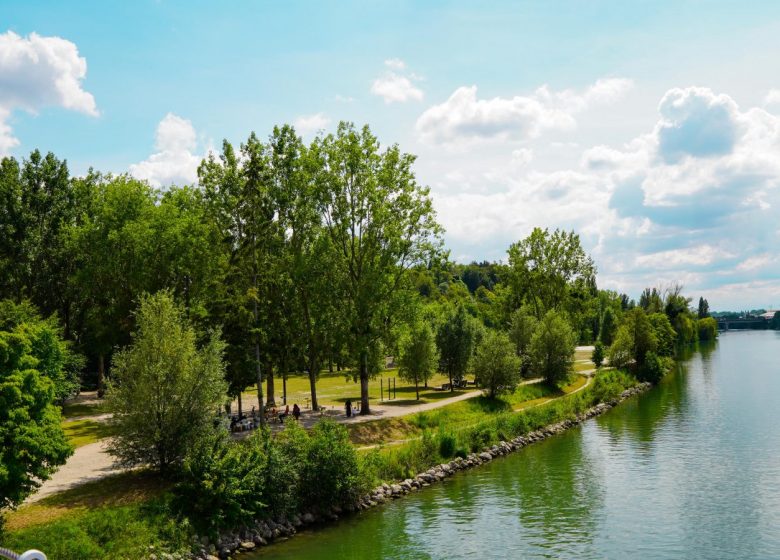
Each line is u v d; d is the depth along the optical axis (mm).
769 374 111812
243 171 56938
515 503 41031
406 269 63969
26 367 29828
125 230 60031
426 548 33188
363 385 60688
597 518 37938
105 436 48750
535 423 65250
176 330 38188
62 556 26859
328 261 60500
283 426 53094
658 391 95562
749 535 34844
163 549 29781
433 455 49688
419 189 63156
